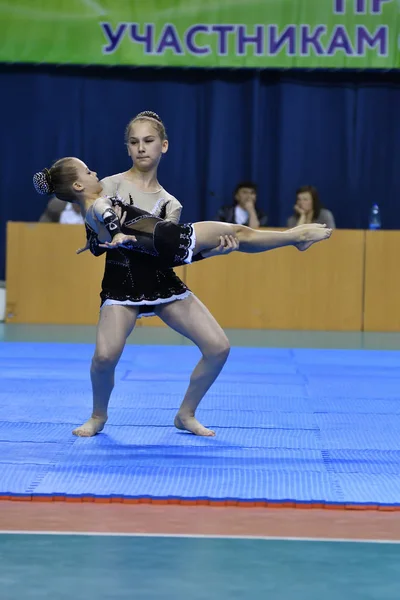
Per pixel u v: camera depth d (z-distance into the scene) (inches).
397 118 689.6
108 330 266.2
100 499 207.8
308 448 262.7
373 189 695.1
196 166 693.9
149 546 176.9
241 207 606.2
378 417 310.8
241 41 653.3
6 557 169.9
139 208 261.9
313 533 186.4
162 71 686.5
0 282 622.8
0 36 652.7
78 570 163.6
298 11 650.2
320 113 689.0
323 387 375.2
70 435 275.4
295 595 152.8
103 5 652.1
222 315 597.6
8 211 694.5
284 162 690.2
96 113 689.6
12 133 689.6
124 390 359.6
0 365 423.5
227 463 243.4
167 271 269.7
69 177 259.8
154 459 247.0
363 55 651.5
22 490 212.2
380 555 173.0
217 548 176.1
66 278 597.6
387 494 213.5
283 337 557.0
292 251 594.6
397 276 594.9
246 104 686.5
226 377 400.5
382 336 571.2
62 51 654.5
